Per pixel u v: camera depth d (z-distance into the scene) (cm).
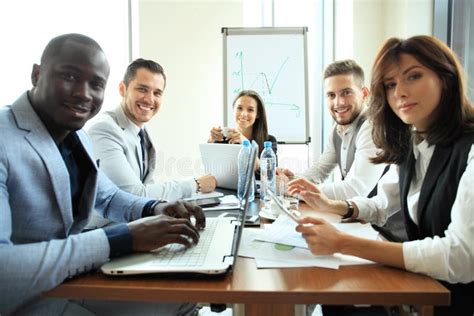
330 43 326
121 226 83
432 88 101
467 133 98
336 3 315
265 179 178
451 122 101
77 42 92
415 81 103
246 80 311
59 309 93
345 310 110
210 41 315
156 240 81
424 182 104
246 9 337
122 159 163
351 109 209
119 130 174
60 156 92
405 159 122
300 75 310
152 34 308
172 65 313
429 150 109
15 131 84
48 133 91
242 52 309
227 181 182
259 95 287
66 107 92
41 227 88
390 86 112
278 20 340
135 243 80
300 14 338
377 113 123
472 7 212
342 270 78
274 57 309
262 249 90
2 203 75
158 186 161
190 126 319
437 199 98
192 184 169
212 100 319
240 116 267
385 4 281
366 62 287
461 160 94
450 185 95
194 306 125
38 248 70
